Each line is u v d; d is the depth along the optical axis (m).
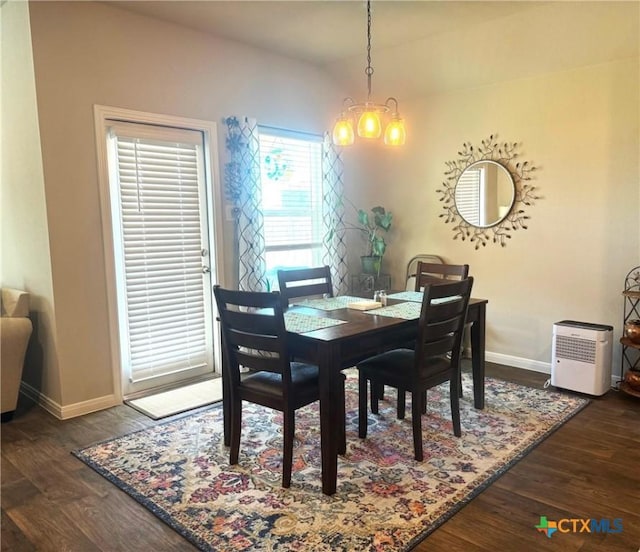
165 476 2.45
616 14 3.13
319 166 4.71
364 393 2.81
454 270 3.51
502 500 2.20
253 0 3.16
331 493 2.26
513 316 4.16
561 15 3.26
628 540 1.93
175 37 3.55
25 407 3.38
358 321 2.61
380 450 2.69
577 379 3.47
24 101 3.09
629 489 2.28
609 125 3.53
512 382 3.76
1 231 3.66
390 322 2.58
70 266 3.16
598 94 3.55
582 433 2.87
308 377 2.47
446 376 2.75
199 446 2.78
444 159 4.47
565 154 3.75
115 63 3.27
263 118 4.16
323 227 4.73
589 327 3.45
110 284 3.34
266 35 3.77
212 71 3.78
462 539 1.94
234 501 2.22
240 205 3.97
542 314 3.99
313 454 2.66
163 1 3.17
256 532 2.00
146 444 2.80
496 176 4.13
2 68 3.30
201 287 3.90
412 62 4.15
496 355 4.30
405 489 2.30
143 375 3.62
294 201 4.54
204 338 3.95
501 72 3.93
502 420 3.06
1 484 2.40
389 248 5.01
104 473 2.48
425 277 3.68
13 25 3.09
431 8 3.28
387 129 3.04
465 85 4.21
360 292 4.88
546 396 3.46
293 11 3.33
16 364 3.14
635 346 3.23
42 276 3.20
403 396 3.09
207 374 4.00
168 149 3.61
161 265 3.65
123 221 3.42
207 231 3.88
